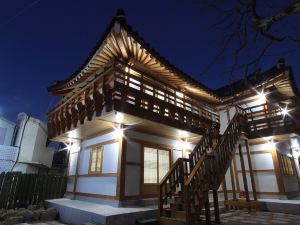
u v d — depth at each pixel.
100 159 10.53
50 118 13.84
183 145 12.45
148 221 6.98
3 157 17.41
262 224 7.32
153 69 11.02
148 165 10.10
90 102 9.45
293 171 14.39
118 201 8.43
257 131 12.69
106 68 8.57
